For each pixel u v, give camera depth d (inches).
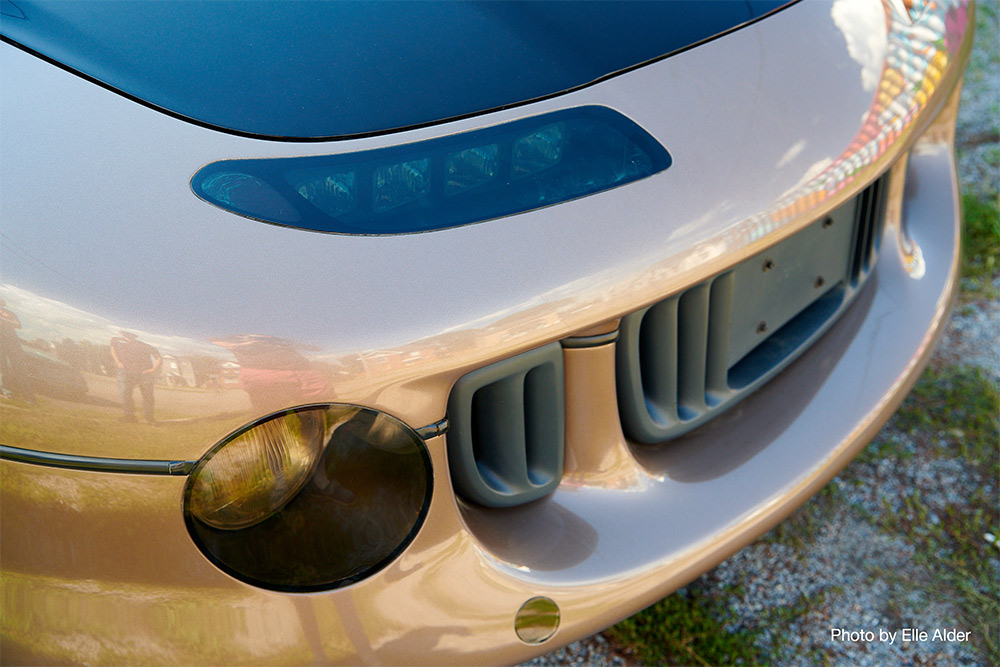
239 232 40.9
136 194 41.4
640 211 45.4
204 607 43.3
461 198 43.6
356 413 40.9
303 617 43.9
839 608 67.2
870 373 63.7
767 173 49.2
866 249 66.7
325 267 40.8
